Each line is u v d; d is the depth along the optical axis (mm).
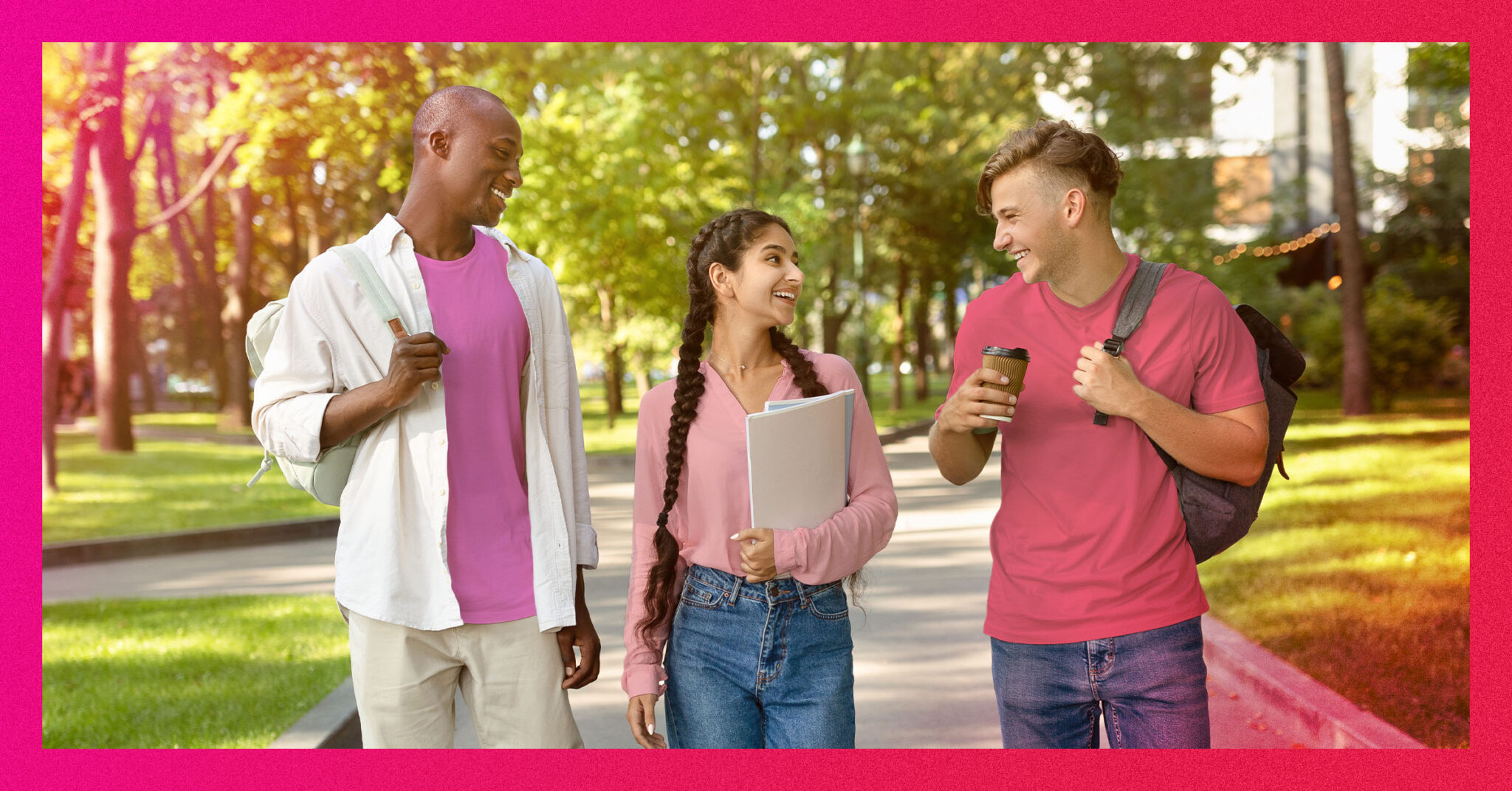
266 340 2916
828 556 2777
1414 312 24938
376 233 2930
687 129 24828
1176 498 2758
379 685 2889
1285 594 6957
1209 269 29203
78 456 21312
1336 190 22891
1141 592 2732
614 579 8875
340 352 2836
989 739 4922
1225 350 2736
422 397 2865
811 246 24531
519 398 3068
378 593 2836
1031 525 2842
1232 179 30203
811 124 28516
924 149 30703
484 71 18578
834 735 2871
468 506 2934
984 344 2945
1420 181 38000
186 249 33969
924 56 30062
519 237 21562
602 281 23625
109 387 21938
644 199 21953
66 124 15219
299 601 7957
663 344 25141
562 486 3080
